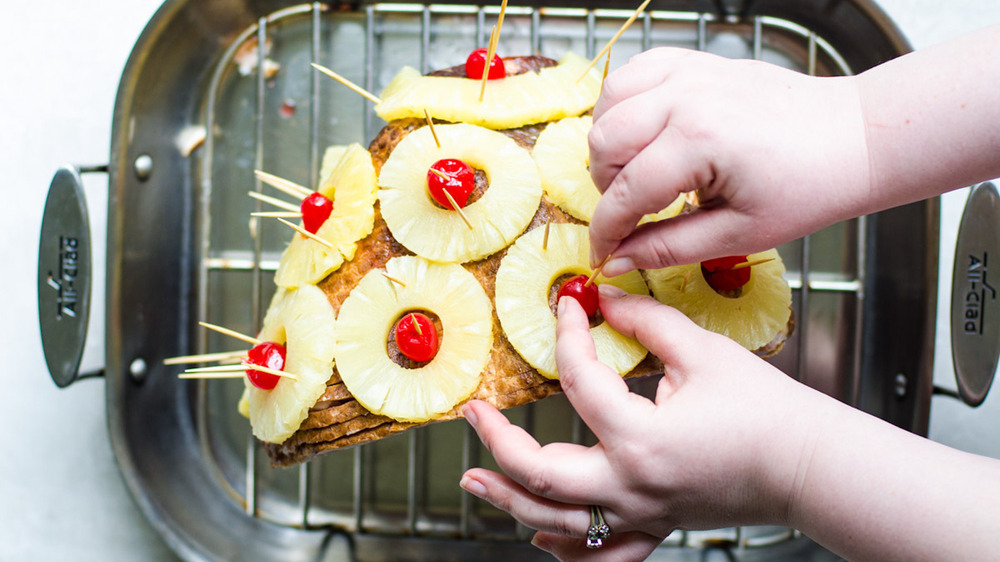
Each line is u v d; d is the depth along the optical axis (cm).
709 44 56
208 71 57
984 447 56
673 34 56
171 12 52
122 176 52
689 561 54
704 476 37
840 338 56
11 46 58
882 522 34
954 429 56
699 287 43
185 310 57
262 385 43
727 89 35
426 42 56
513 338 41
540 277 42
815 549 53
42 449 57
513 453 38
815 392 37
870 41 53
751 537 55
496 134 43
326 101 57
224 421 57
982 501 33
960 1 57
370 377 41
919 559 33
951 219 57
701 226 36
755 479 36
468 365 41
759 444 36
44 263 50
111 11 58
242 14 55
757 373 37
